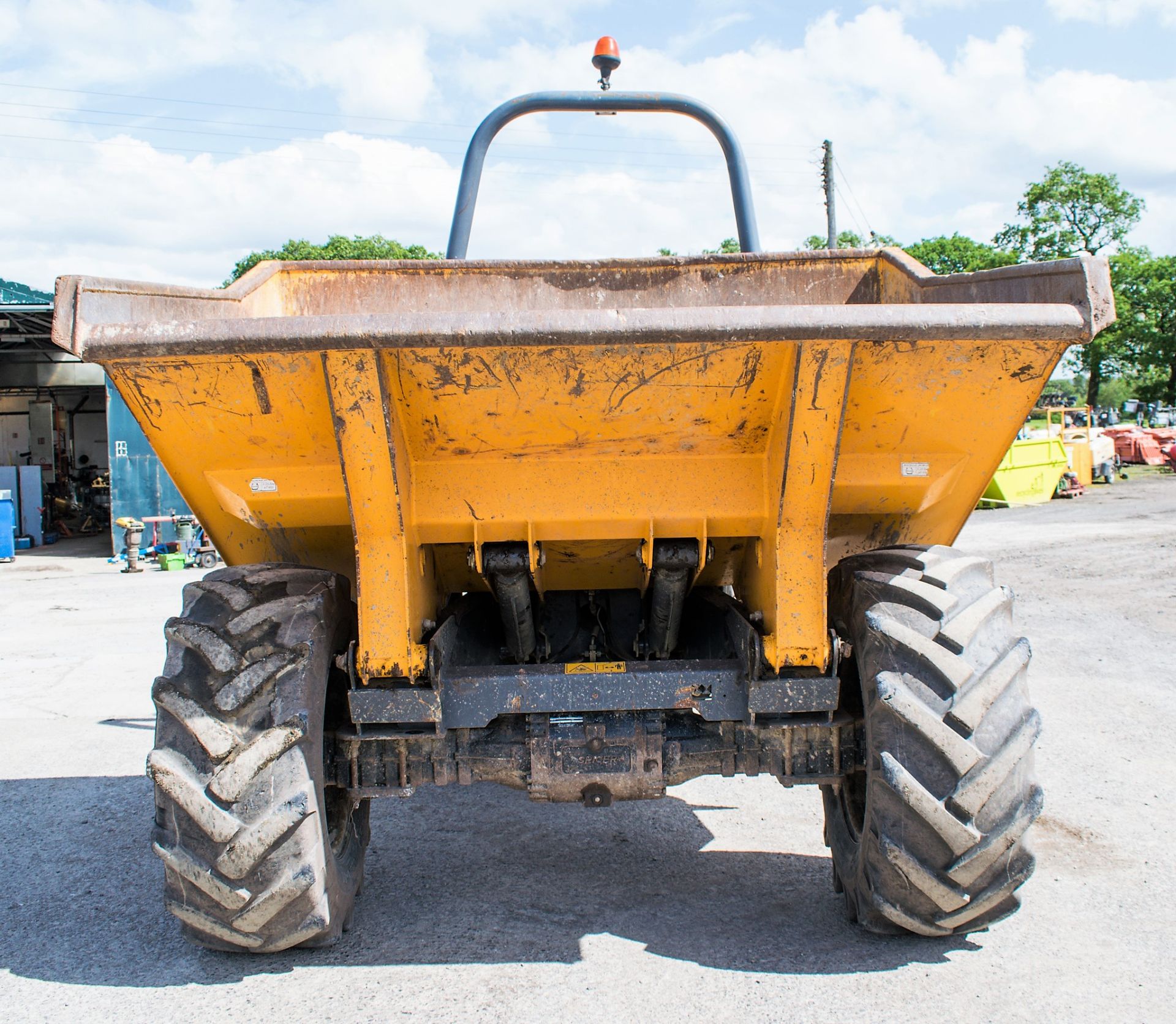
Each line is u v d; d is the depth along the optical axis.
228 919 2.61
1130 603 9.45
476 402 2.62
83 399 28.33
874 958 2.88
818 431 2.58
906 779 2.53
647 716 3.00
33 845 3.96
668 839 3.97
